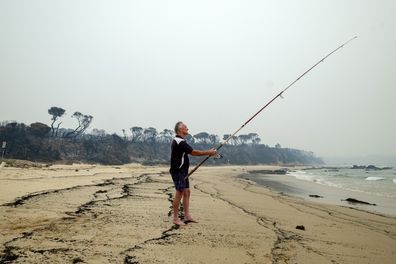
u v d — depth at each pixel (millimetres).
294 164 145875
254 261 3338
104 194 8273
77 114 75188
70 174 16094
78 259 3072
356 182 28594
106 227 4438
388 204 12125
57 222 4613
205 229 4668
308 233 5039
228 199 9375
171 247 3654
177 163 4898
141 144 93625
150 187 11422
